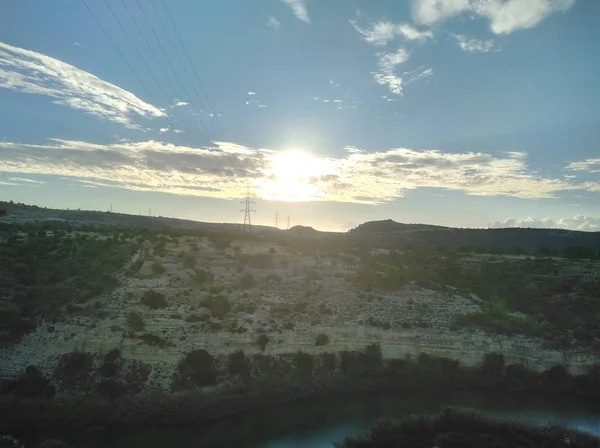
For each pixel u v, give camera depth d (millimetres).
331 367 57188
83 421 44656
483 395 56156
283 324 61469
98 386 47938
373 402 53312
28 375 47031
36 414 44188
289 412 50281
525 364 60594
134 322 55500
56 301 55938
